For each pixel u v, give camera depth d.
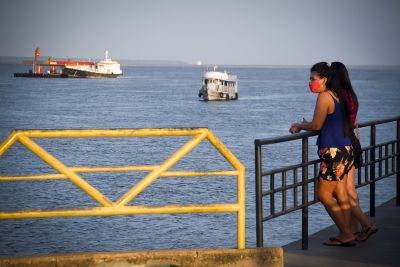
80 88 199.75
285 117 97.88
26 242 23.83
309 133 8.48
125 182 36.81
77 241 23.89
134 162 47.97
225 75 143.00
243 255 6.77
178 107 121.19
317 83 8.45
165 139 60.44
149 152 52.75
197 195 32.75
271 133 73.44
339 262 7.93
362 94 171.38
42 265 6.46
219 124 86.12
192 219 26.78
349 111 8.36
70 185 34.66
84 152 52.41
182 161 47.16
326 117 8.42
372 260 8.02
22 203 30.64
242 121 90.62
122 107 119.25
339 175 8.43
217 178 37.09
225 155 6.72
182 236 24.47
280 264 6.82
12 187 34.09
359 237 8.95
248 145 59.62
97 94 165.62
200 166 45.16
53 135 6.45
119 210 6.54
